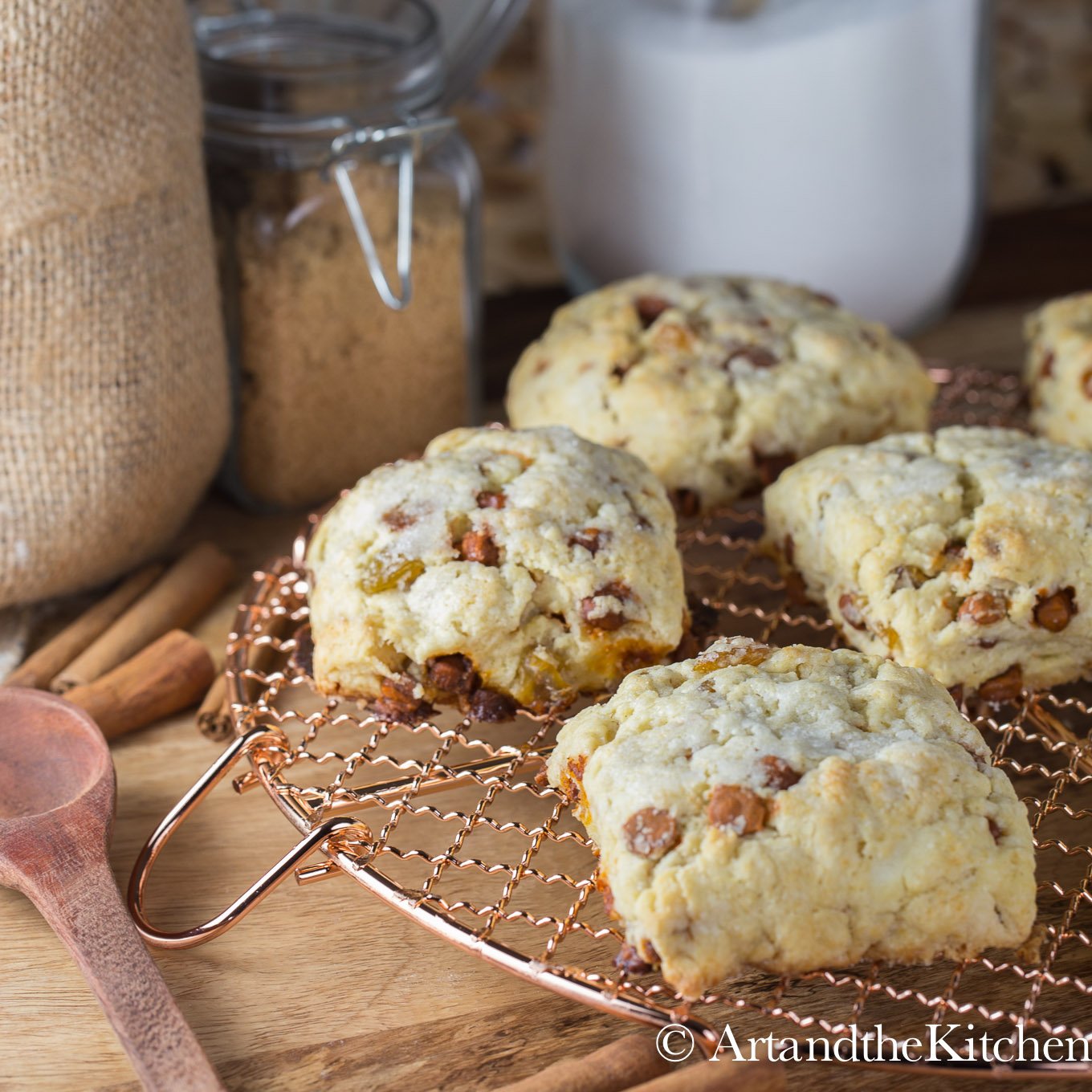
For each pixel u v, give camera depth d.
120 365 0.62
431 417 0.69
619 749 0.54
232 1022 0.54
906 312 0.74
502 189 0.83
